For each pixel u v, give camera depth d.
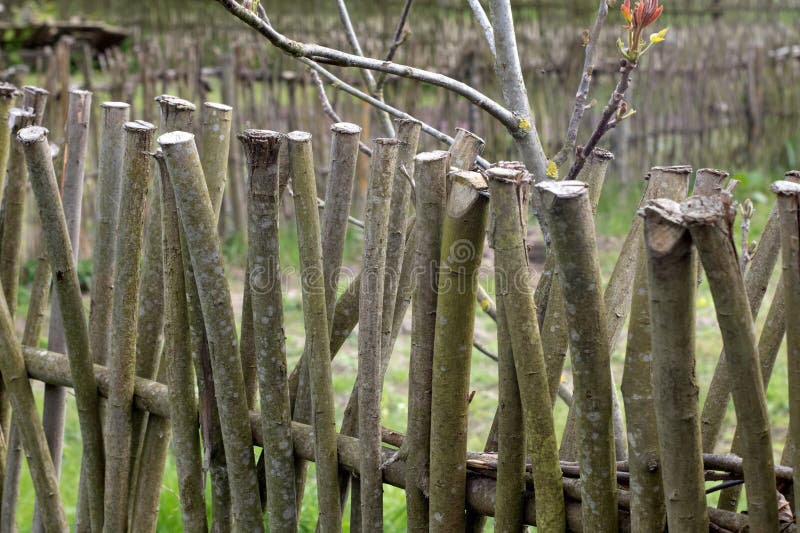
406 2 2.35
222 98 6.78
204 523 2.03
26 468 3.65
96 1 12.27
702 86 8.16
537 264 5.51
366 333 1.69
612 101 1.79
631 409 1.34
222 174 1.89
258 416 1.92
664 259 1.16
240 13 1.53
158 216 2.00
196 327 1.85
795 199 1.18
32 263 6.27
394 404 4.51
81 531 2.32
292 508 1.89
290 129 6.85
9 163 2.37
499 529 1.57
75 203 2.34
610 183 7.96
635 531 1.39
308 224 1.70
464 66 7.43
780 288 1.60
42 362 2.29
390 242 1.74
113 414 2.07
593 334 1.33
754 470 1.27
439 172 1.51
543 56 7.72
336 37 8.00
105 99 6.47
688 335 1.20
